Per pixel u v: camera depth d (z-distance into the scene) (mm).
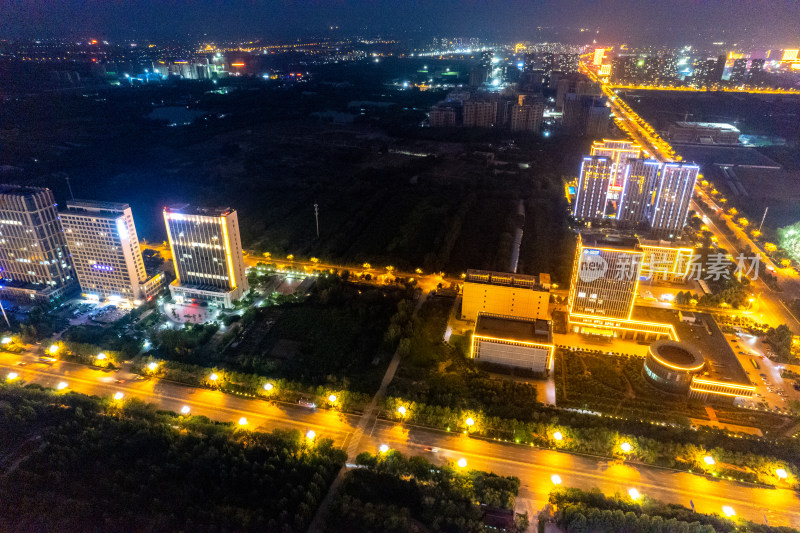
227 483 198625
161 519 179375
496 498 189875
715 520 182500
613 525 180375
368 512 184875
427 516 184875
